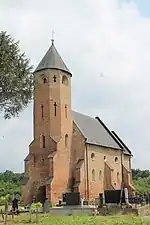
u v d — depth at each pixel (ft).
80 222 108.47
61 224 105.19
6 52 99.96
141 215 147.84
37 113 217.36
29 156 215.51
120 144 271.28
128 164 280.72
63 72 220.43
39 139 214.07
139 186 351.67
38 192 208.64
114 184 246.06
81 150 219.82
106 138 259.39
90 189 219.41
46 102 214.90
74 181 214.69
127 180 262.47
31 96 110.01
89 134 236.22
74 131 224.12
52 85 215.72
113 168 250.98
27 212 158.10
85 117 259.19
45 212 160.45
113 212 150.82
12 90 104.68
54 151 207.62
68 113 221.46
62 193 191.62
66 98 221.05
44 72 217.15
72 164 217.36
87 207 158.20
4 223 112.06
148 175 493.77
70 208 157.99
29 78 109.09
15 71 102.78
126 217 127.03
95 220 113.29
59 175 205.26
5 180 412.77
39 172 210.18
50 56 220.64
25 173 221.66
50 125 212.23
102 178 236.43
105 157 244.01
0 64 99.35
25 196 211.61
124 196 166.50
